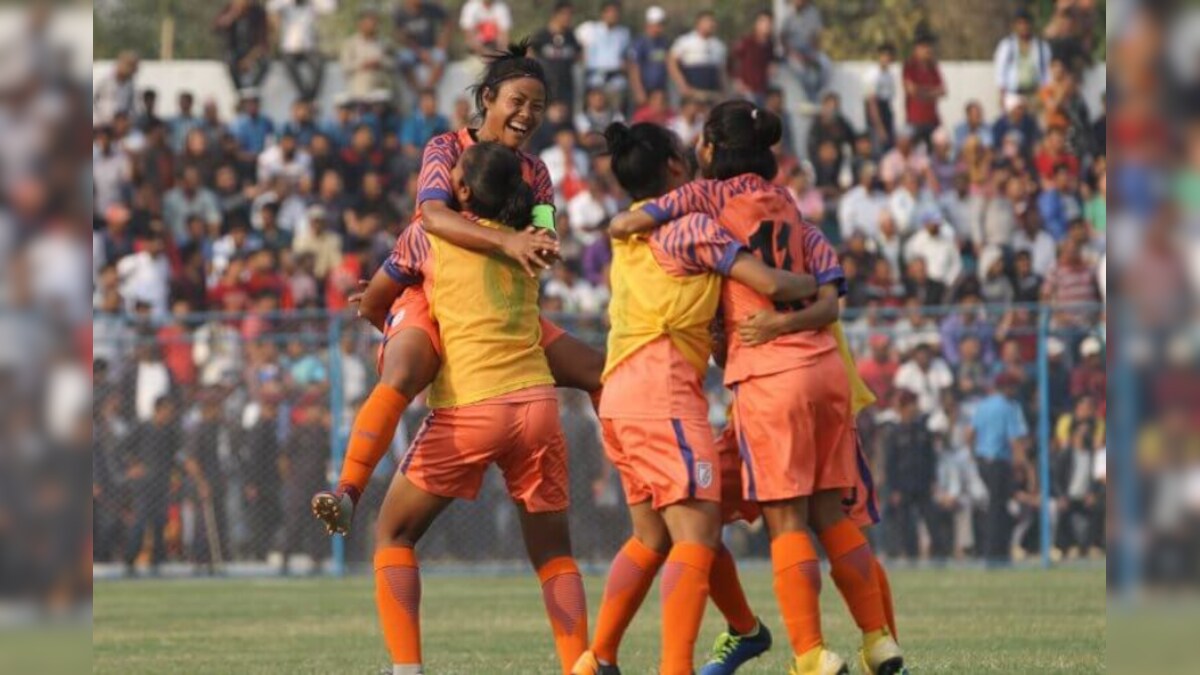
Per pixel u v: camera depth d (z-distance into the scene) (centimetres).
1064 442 5509
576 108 6888
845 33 8069
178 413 5488
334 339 5512
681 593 2148
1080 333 5519
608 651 2288
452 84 7094
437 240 2294
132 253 6397
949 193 6719
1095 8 7175
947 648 3000
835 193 6662
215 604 4472
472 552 5528
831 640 3231
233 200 6600
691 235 2206
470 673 2739
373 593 4797
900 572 5347
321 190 6544
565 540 2338
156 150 6581
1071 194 6831
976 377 5525
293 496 5484
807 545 2195
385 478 5466
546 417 2288
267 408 5503
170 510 5475
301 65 7050
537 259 2220
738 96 7000
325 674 2775
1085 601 4181
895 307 6006
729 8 8012
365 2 7850
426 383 2325
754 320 2200
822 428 2219
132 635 3622
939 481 5503
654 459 2189
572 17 7356
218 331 5550
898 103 7056
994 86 7306
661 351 2216
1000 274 6462
